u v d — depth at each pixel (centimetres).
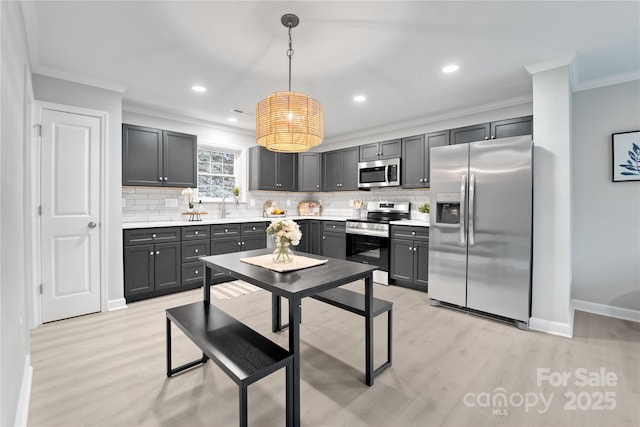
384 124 462
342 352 229
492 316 297
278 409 168
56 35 220
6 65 136
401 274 400
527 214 267
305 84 312
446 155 318
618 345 240
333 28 212
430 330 268
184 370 205
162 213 417
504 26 211
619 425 156
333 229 499
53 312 281
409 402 174
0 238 122
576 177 318
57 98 281
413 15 198
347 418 162
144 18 201
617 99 295
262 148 501
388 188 487
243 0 183
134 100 359
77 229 293
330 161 538
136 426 155
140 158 362
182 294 366
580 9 192
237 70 279
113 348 233
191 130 440
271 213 512
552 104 261
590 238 312
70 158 288
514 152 273
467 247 304
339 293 227
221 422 158
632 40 228
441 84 311
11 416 141
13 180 159
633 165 289
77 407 168
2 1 126
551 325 263
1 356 121
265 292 377
